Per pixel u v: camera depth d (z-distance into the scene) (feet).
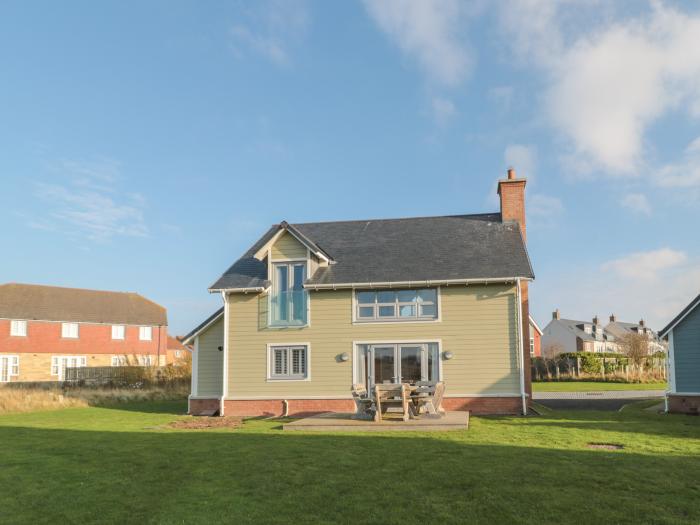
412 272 74.33
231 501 28.76
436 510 26.63
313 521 25.57
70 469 37.17
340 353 74.69
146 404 97.09
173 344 247.70
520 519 25.25
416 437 47.83
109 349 193.16
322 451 41.19
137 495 30.45
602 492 29.09
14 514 27.71
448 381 71.41
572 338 290.56
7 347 170.19
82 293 197.16
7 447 46.65
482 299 72.23
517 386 69.87
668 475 32.45
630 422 58.54
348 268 77.77
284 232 77.87
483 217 85.87
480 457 37.93
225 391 76.18
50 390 108.47
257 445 44.88
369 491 29.86
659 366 161.38
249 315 77.46
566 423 57.72
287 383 75.36
